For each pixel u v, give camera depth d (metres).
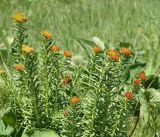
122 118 4.38
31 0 10.52
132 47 7.59
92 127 4.34
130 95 4.29
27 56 4.25
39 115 4.48
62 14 10.13
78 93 4.68
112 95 4.32
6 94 5.43
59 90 4.50
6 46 6.85
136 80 4.42
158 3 12.16
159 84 6.58
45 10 10.15
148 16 9.97
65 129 4.36
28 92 4.41
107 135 4.45
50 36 4.36
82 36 8.98
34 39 8.22
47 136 4.46
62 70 4.54
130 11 10.52
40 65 4.44
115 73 4.24
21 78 4.38
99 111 4.32
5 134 4.67
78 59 6.12
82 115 4.57
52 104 4.54
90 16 10.16
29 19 9.53
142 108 5.45
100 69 4.22
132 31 9.05
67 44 7.85
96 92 4.25
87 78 4.44
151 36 8.40
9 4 10.45
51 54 4.41
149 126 5.45
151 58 7.53
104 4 10.95
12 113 4.64
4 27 8.84
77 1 11.27
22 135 4.52
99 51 4.29
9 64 6.59
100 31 9.17
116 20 9.80
